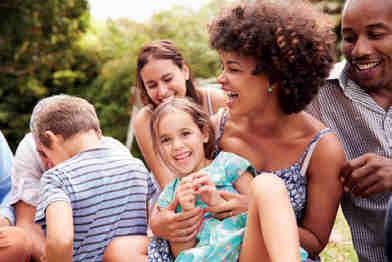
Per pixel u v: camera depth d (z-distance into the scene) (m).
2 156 3.27
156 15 8.57
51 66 9.02
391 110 2.74
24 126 8.73
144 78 3.34
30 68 8.92
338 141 2.54
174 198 2.51
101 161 2.79
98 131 2.98
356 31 2.71
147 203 2.97
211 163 2.64
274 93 2.50
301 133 2.56
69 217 2.53
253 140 2.64
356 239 2.89
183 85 3.34
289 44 2.38
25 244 2.81
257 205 2.13
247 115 2.57
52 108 2.88
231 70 2.47
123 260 2.65
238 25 2.40
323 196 2.53
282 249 2.02
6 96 8.88
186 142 2.60
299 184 2.54
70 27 9.09
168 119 2.61
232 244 2.31
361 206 2.79
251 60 2.42
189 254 2.35
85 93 8.81
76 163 2.74
